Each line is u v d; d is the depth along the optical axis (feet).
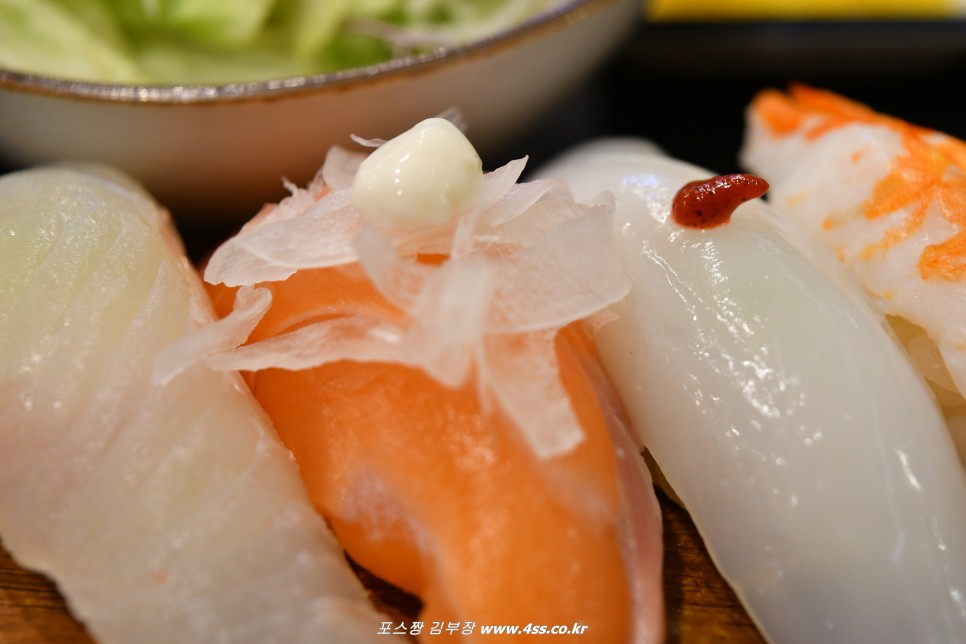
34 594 0.44
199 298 0.48
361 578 0.45
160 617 0.41
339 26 0.67
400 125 0.57
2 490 0.43
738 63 0.76
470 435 0.42
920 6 0.77
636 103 0.76
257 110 0.54
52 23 0.62
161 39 0.66
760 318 0.45
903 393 0.44
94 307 0.45
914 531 0.43
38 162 0.59
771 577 0.43
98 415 0.43
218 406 0.44
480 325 0.42
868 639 0.42
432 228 0.44
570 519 0.42
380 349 0.43
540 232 0.45
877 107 0.75
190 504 0.42
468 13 0.69
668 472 0.45
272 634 0.41
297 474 0.44
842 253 0.50
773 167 0.59
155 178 0.57
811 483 0.43
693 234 0.47
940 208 0.48
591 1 0.59
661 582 0.43
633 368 0.46
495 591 0.41
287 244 0.45
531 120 0.63
